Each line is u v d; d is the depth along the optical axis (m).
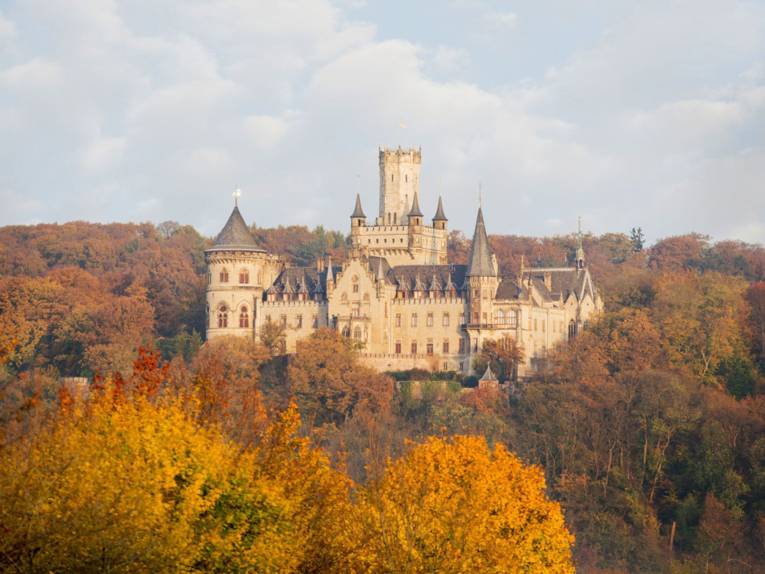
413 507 192.88
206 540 166.75
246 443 193.12
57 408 187.25
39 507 154.38
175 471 165.88
